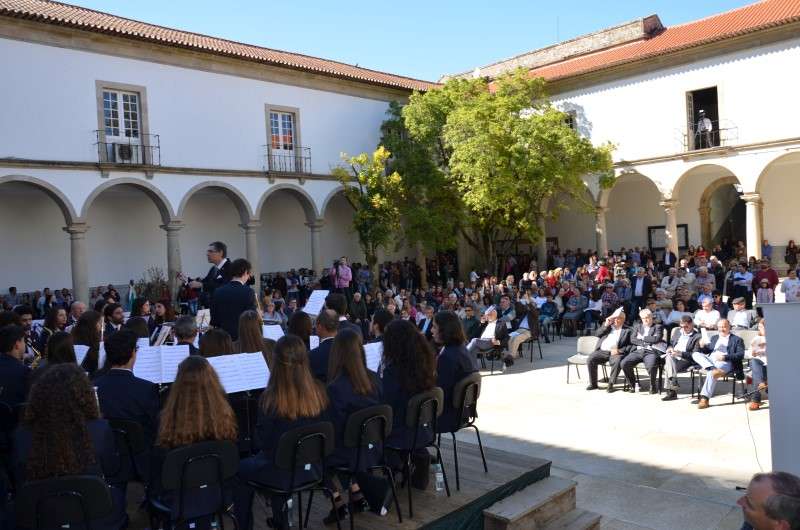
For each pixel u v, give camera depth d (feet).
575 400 34.47
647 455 25.26
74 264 63.10
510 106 74.84
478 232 87.86
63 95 62.13
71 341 18.92
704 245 90.43
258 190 77.97
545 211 93.30
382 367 20.62
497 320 45.98
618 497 21.50
